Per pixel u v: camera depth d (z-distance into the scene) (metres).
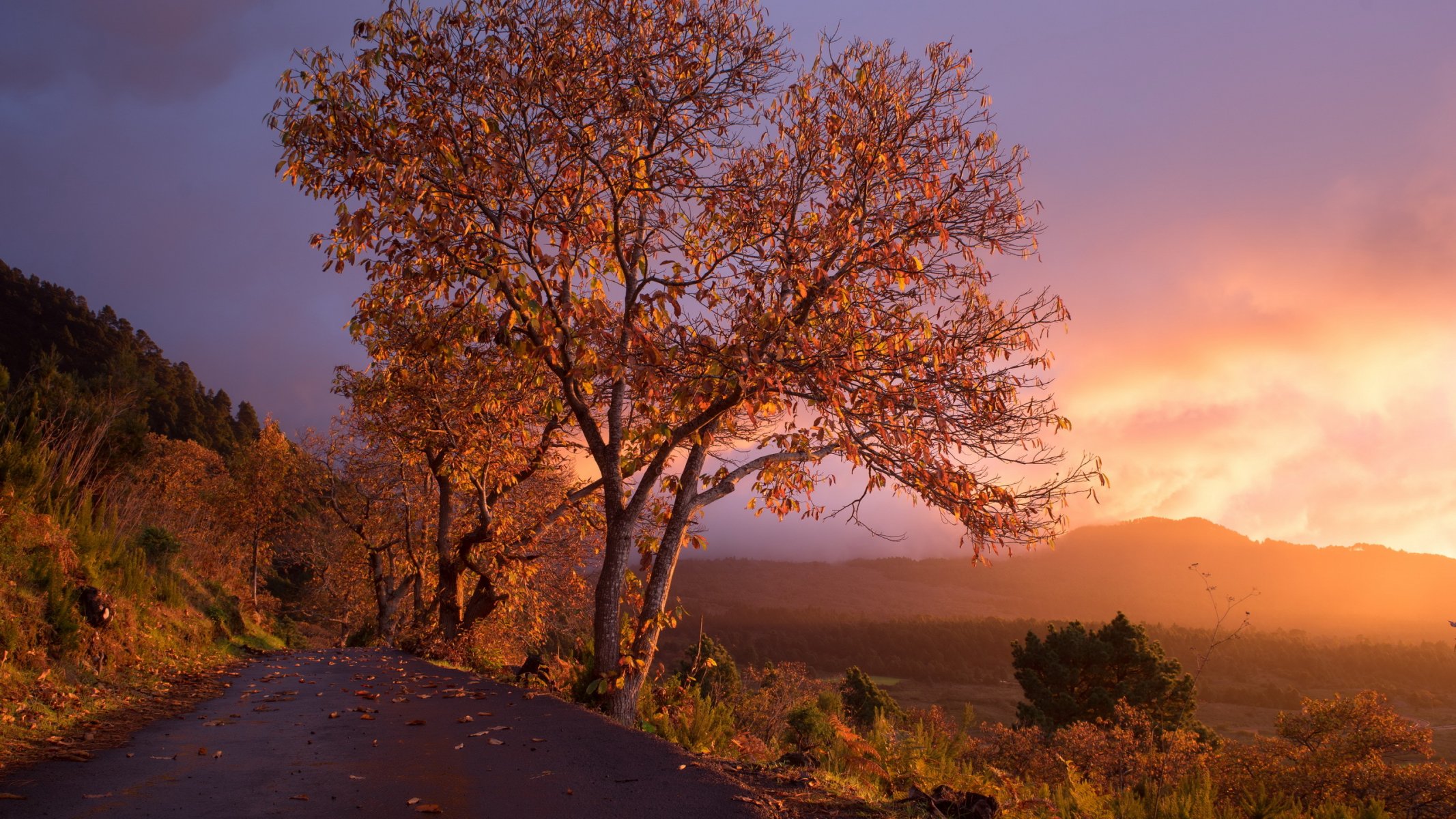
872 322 9.93
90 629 10.13
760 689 16.59
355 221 8.66
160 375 112.19
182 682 11.61
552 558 21.73
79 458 15.16
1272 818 11.06
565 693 11.62
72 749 6.56
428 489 27.28
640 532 12.84
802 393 9.70
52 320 110.75
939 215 10.06
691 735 9.76
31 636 8.84
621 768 5.72
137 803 4.89
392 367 11.71
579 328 9.67
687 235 11.52
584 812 4.54
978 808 4.89
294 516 42.56
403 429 19.84
